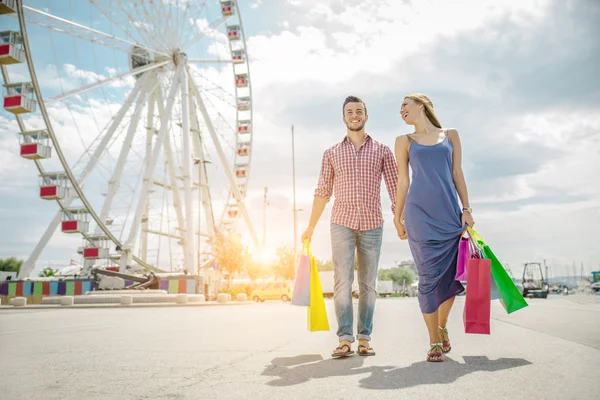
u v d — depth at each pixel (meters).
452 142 3.37
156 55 35.78
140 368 2.86
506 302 3.01
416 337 4.56
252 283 49.94
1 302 36.94
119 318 10.24
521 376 2.29
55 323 8.48
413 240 3.23
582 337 3.90
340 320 3.42
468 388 2.06
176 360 3.19
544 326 5.09
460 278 3.10
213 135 42.31
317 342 4.34
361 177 3.77
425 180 3.26
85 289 36.31
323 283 41.09
